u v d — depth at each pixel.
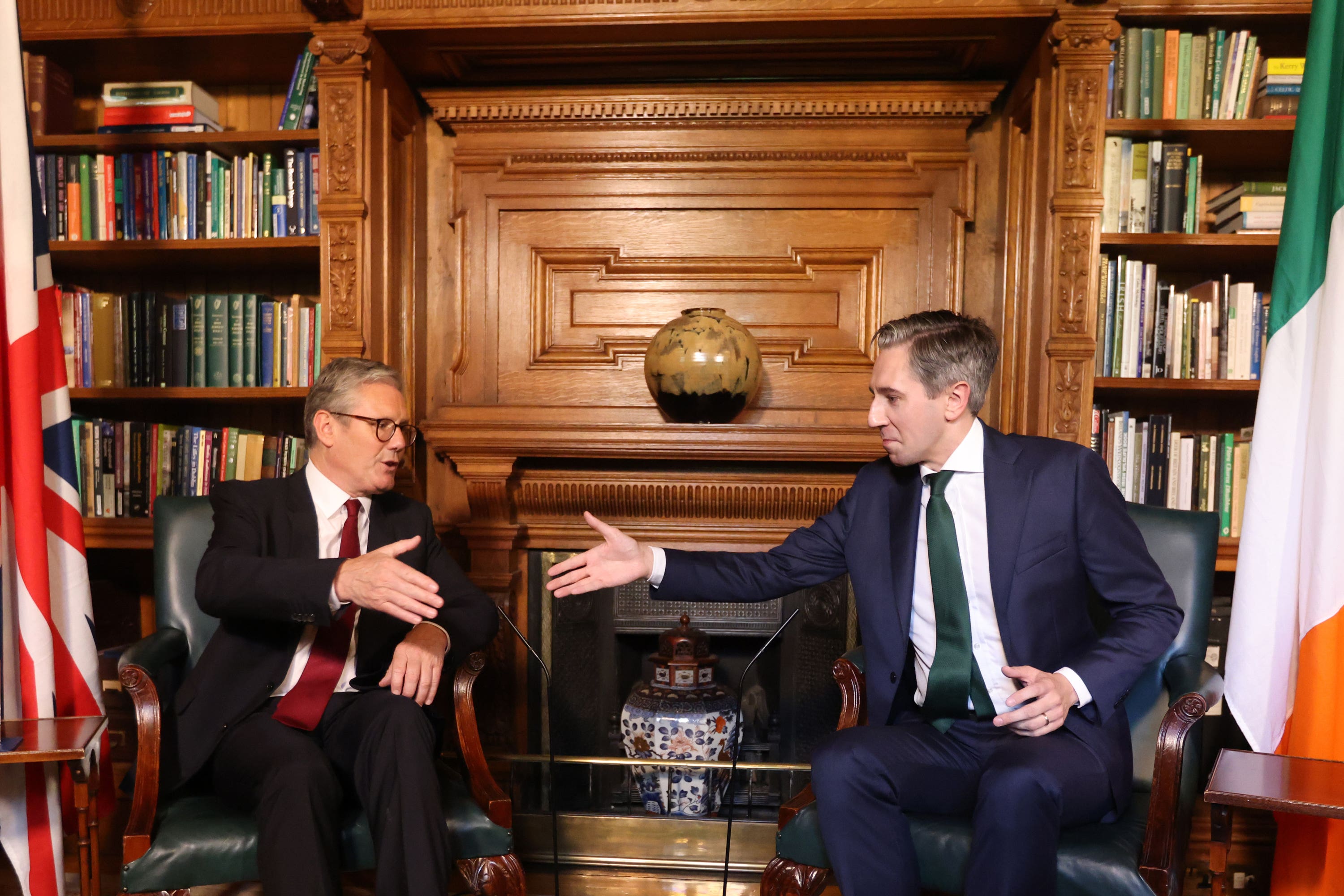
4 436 2.12
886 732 1.77
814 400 3.03
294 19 2.77
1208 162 2.95
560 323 3.09
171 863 1.62
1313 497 1.96
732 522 3.00
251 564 1.78
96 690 2.25
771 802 2.92
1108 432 2.78
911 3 2.62
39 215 2.22
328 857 1.60
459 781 1.91
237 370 2.97
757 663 3.19
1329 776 1.55
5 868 2.42
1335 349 1.93
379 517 2.08
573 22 2.68
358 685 1.97
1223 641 2.72
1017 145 2.93
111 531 2.90
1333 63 2.03
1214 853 1.59
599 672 3.11
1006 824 1.53
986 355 1.82
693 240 3.04
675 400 2.75
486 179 3.08
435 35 2.76
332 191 2.73
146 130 2.95
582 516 3.04
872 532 1.93
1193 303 2.75
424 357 3.14
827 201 3.00
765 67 3.02
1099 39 2.56
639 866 2.70
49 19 2.84
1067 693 1.63
